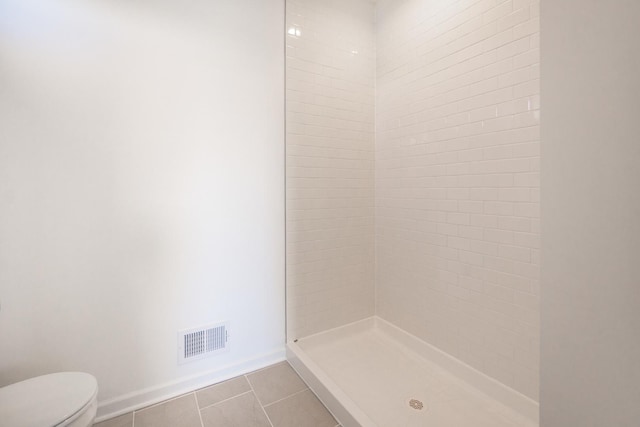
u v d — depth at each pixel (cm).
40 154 127
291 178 193
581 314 60
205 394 160
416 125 193
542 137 65
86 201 136
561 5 61
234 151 173
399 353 199
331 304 213
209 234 167
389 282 219
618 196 53
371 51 223
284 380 174
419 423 139
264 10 180
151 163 150
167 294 156
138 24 144
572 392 62
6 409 95
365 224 226
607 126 55
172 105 154
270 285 189
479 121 155
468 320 165
